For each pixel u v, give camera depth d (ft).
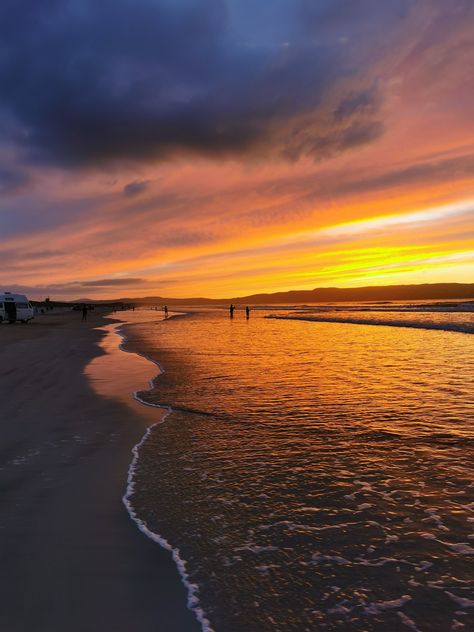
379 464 19.62
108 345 76.02
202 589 10.84
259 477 18.21
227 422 26.71
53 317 235.20
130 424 26.27
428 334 99.45
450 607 10.09
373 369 47.19
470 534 13.50
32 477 18.13
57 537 13.33
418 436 23.56
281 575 11.45
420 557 12.23
